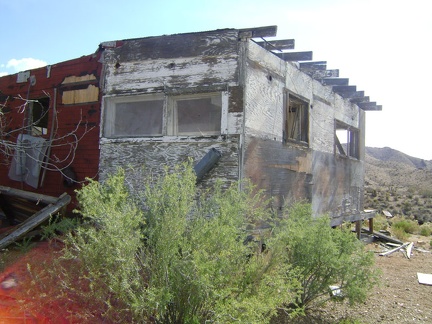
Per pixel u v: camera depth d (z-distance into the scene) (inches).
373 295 272.4
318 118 417.7
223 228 169.0
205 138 295.9
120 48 331.6
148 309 152.1
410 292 302.8
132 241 156.8
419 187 2030.0
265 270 182.7
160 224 168.1
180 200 177.9
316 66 383.2
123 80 328.5
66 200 282.2
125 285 146.8
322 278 236.4
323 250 225.0
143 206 203.5
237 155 287.1
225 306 155.7
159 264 161.8
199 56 305.6
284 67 351.3
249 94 297.1
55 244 219.8
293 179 361.4
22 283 185.3
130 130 328.5
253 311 156.4
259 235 265.6
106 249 155.6
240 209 193.5
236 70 294.2
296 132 394.9
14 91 423.8
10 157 413.1
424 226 797.2
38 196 293.9
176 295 161.5
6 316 172.2
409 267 397.4
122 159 321.4
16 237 253.8
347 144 507.2
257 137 306.0
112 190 184.5
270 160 323.9
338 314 245.4
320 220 239.1
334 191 457.1
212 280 160.9
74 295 171.0
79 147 361.1
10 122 398.3
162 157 307.7
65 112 375.9
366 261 233.5
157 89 315.3
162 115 315.9
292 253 229.8
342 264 228.8
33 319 170.4
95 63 360.2
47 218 269.6
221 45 299.9
